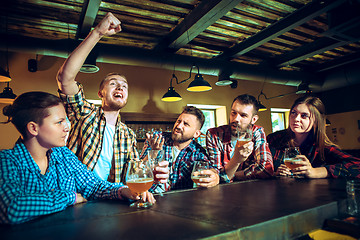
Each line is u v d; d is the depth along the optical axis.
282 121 7.48
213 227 0.66
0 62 4.21
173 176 1.81
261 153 1.86
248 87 6.56
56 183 1.13
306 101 1.76
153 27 4.10
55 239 0.63
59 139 1.04
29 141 1.04
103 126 1.75
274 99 6.95
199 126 1.86
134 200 1.06
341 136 7.38
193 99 5.75
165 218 0.77
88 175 1.26
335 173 1.49
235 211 0.81
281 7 3.62
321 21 4.12
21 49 3.51
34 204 0.81
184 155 1.85
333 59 6.12
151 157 1.46
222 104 6.08
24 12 3.49
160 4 3.44
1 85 4.18
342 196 0.99
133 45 4.80
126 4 3.39
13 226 0.75
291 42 4.96
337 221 0.79
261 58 5.81
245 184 1.41
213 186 1.37
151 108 5.27
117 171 1.80
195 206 0.91
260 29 4.29
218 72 4.89
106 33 1.33
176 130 1.79
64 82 1.43
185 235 0.61
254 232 0.66
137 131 5.07
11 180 0.90
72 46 3.69
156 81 5.44
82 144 1.66
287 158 1.54
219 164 1.99
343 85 6.09
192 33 3.92
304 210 0.79
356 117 7.04
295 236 0.74
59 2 3.28
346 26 3.58
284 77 5.67
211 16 3.34
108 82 1.81
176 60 4.42
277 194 1.08
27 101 0.98
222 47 5.07
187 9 3.59
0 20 3.69
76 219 0.80
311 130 1.83
